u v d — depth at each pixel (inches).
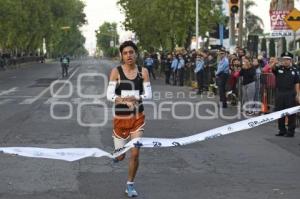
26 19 3240.7
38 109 914.1
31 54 4416.8
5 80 1835.6
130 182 363.9
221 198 362.6
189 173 437.1
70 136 617.0
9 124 717.3
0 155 496.4
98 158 486.6
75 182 400.8
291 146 569.9
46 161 472.7
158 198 361.4
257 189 388.2
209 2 1956.2
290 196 369.4
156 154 514.9
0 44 3444.9
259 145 573.6
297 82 622.8
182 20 1974.7
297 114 718.5
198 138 370.9
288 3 939.3
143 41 2539.4
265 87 829.2
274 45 1459.2
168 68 1688.0
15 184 393.1
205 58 1277.1
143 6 2353.6
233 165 469.7
